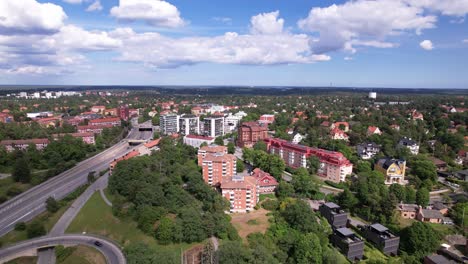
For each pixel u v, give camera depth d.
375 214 173.50
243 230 153.75
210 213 151.00
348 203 182.25
